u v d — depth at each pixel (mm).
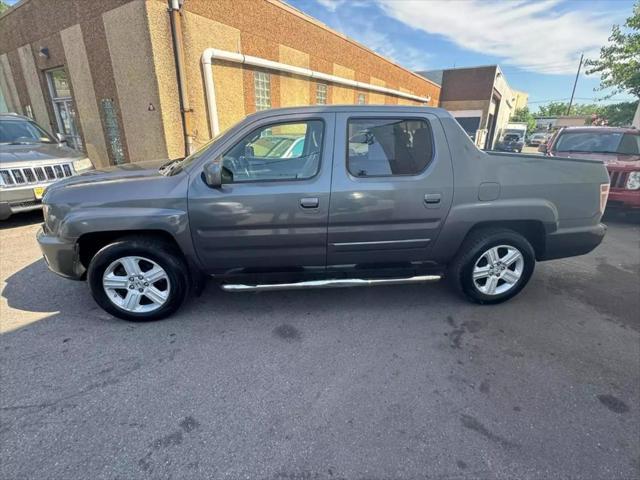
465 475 1748
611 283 3953
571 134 7828
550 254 3342
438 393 2283
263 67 9805
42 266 4043
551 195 3105
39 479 1686
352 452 1858
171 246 2908
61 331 2850
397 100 20578
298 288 3051
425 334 2924
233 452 1848
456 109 27422
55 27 8758
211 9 7910
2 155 5254
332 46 13008
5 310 3133
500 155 3094
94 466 1756
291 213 2775
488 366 2551
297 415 2088
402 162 2887
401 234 2975
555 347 2783
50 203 2789
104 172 3188
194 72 7805
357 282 3090
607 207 6246
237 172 2809
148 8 6723
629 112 14352
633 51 13070
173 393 2236
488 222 3145
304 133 2832
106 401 2160
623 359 2652
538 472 1771
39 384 2279
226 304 3318
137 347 2676
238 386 2311
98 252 2787
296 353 2652
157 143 7723
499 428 2025
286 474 1738
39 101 10664
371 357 2627
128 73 7566
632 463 1823
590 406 2201
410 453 1859
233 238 2814
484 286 3305
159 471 1737
